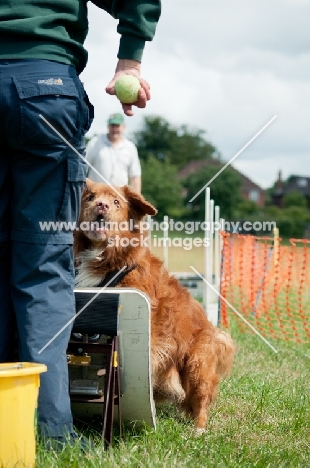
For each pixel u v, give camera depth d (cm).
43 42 399
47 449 403
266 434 515
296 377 746
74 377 470
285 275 1862
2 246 421
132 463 395
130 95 441
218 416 588
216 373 611
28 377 366
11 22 392
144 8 439
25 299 411
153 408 491
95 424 501
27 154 407
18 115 390
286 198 9775
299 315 1330
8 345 427
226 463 410
